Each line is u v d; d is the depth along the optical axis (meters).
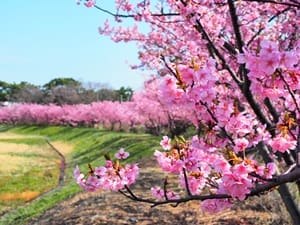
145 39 10.68
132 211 12.67
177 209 12.59
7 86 117.25
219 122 3.52
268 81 3.16
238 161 3.27
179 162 3.69
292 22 7.25
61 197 20.66
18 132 84.25
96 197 15.21
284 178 3.42
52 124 84.69
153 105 38.41
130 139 39.94
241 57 2.90
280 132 3.92
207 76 3.14
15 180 28.44
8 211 20.44
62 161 39.56
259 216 10.54
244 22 7.59
